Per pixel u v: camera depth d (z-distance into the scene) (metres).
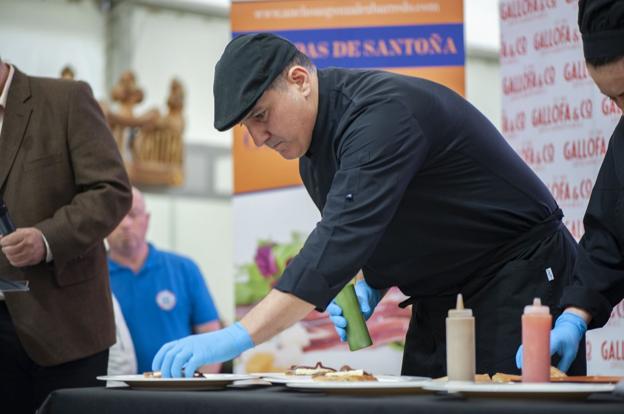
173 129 10.62
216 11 11.00
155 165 10.48
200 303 5.76
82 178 3.64
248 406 2.06
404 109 2.61
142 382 2.46
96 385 3.62
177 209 10.85
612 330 4.45
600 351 4.49
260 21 5.04
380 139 2.54
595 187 2.83
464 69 4.94
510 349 2.86
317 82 2.77
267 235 5.04
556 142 4.77
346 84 2.75
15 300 3.53
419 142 2.61
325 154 2.78
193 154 10.95
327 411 1.96
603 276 2.75
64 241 3.48
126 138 10.34
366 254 2.48
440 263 2.95
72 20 10.09
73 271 3.58
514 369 2.84
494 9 10.44
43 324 3.52
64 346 3.54
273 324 2.46
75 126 3.68
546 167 4.81
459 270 2.95
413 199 2.83
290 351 4.99
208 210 11.09
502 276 2.90
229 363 6.31
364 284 3.25
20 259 3.42
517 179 2.93
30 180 3.62
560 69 4.75
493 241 2.93
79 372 3.58
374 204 2.49
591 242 2.81
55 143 3.66
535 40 4.88
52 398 2.39
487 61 11.31
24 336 3.51
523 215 2.92
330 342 4.95
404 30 4.97
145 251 5.67
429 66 4.96
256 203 5.05
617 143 2.79
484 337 2.90
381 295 3.31
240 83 2.62
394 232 2.90
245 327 2.47
